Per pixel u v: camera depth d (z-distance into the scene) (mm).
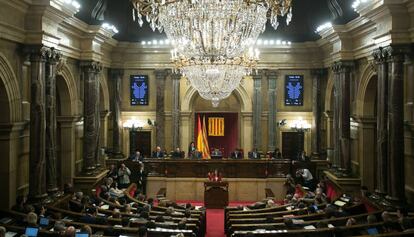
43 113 13641
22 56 13492
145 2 13117
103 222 11383
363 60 17250
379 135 14453
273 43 23344
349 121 18250
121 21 22516
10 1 12086
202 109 25156
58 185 17734
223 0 12180
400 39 13289
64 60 16422
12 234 9617
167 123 24031
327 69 22969
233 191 20781
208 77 14633
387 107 14227
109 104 23375
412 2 12570
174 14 12555
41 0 12914
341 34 17812
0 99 12797
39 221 10844
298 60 23609
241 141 24812
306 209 13125
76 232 9297
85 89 18422
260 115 23828
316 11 21125
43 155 13703
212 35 12969
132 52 23609
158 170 21141
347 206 13758
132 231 10102
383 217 10969
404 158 13938
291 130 23984
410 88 13938
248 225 11148
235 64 14695
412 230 9625
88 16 17578
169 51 23531
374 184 17656
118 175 20156
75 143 18609
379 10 13633
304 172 20281
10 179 13086
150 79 23906
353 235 9992
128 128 23984
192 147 22828
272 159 21297
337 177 18188
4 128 12844
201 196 20781
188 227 11359
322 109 23391
